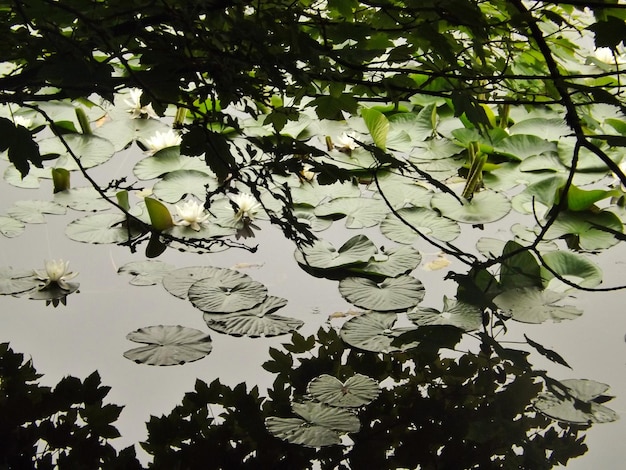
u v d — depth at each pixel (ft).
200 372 12.29
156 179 15.03
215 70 10.09
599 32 9.89
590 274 13.55
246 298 13.10
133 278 13.41
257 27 9.71
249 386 12.10
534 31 10.14
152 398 12.01
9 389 11.91
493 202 14.64
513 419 11.82
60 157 15.23
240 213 14.30
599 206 14.82
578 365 12.55
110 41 9.11
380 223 14.28
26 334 12.66
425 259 13.85
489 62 11.29
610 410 11.96
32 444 11.30
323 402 11.83
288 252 13.89
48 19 10.01
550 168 15.23
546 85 11.23
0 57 10.32
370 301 13.02
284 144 10.28
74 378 12.07
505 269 13.42
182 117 15.74
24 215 14.16
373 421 11.77
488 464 11.38
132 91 16.17
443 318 12.80
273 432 11.46
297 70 9.97
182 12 9.64
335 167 10.39
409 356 12.48
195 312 13.02
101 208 14.38
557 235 14.15
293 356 12.46
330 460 11.39
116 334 12.73
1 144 10.11
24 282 13.32
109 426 11.53
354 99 10.60
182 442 11.46
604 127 16.11
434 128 16.08
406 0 10.11
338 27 10.44
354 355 12.47
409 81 10.55
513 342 12.78
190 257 13.74
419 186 14.96
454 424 11.75
